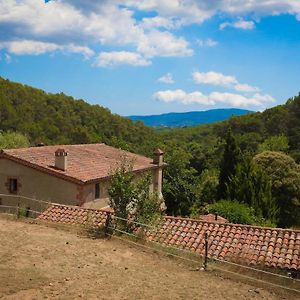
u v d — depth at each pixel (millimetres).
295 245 14852
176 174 41531
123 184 16516
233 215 30719
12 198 25531
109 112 85500
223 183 39688
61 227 17547
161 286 11070
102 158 30594
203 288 11188
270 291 11438
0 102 59469
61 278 11055
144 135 80625
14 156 25078
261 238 15516
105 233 16219
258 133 78438
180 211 40219
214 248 15289
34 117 65812
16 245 14055
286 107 80438
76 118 74250
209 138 98688
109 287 10672
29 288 10148
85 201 24281
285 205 41781
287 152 62188
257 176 36719
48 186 24625
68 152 29375
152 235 16328
